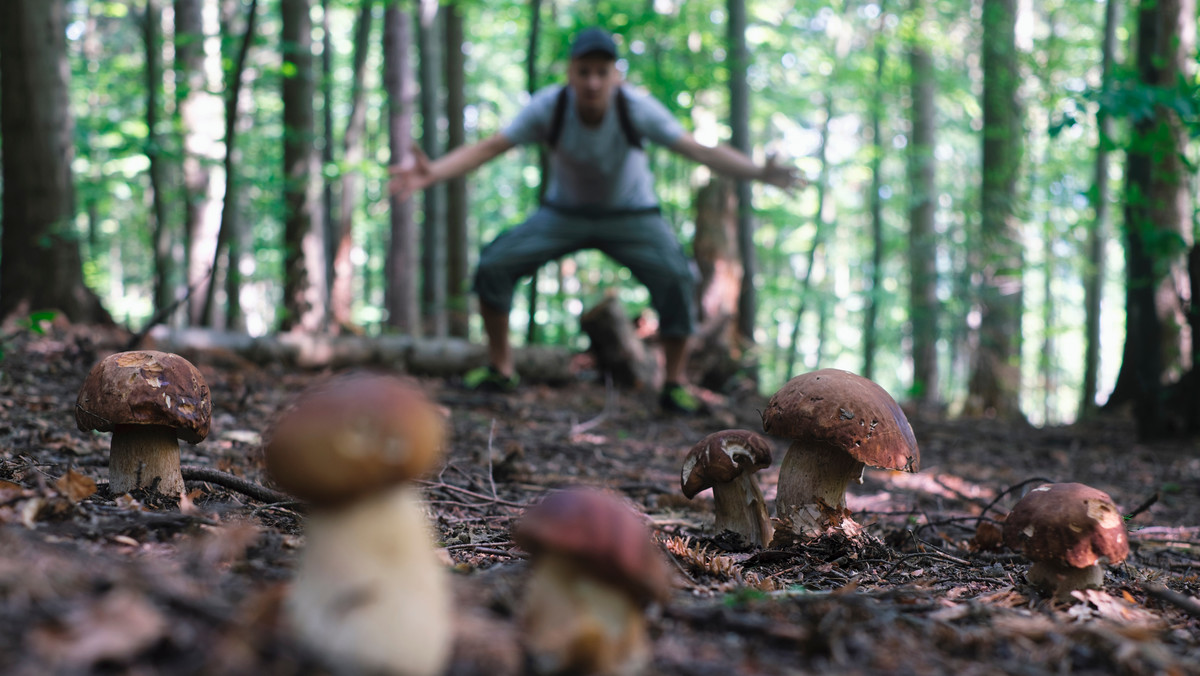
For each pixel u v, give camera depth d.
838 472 3.43
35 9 8.57
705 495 5.03
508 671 1.66
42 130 8.62
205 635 1.61
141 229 20.08
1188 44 9.71
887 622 2.27
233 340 9.07
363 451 1.45
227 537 2.34
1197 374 8.90
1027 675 2.03
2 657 1.47
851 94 22.19
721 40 15.30
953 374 24.08
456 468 4.80
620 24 12.38
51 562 1.94
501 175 28.06
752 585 2.83
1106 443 8.90
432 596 1.57
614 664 1.66
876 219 20.97
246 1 18.44
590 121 7.59
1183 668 2.14
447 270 16.14
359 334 12.50
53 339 7.70
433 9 15.55
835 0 19.41
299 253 12.09
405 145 15.51
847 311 29.88
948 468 7.25
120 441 3.13
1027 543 2.80
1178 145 9.52
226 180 8.16
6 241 8.59
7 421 4.85
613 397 9.71
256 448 4.64
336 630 1.50
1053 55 18.16
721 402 10.40
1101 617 2.65
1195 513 5.74
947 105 26.19
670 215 18.94
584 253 24.20
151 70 12.75
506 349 8.91
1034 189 19.12
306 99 12.05
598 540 1.60
